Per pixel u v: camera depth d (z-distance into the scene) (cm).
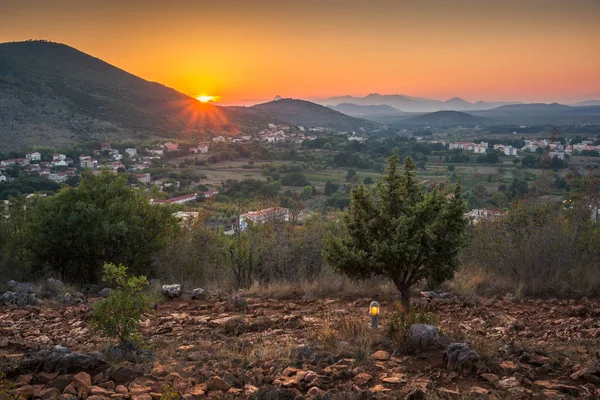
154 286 1223
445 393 496
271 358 616
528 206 1391
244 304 1027
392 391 498
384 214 877
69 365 552
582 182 1418
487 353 607
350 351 635
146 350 640
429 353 629
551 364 588
